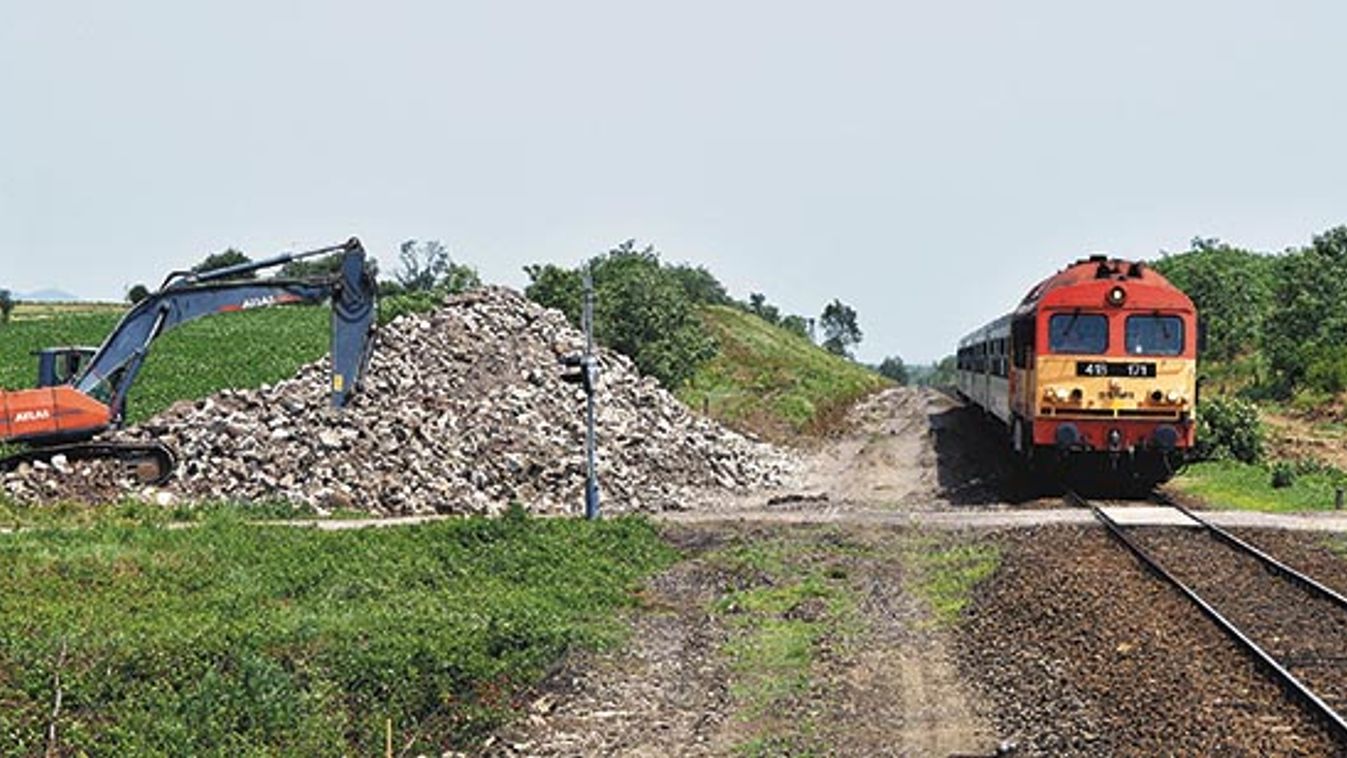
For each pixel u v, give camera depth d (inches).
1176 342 1003.3
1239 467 1192.2
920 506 1048.8
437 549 788.0
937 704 491.5
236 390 1390.3
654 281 2075.5
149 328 1023.6
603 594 701.9
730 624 638.5
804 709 488.4
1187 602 606.2
